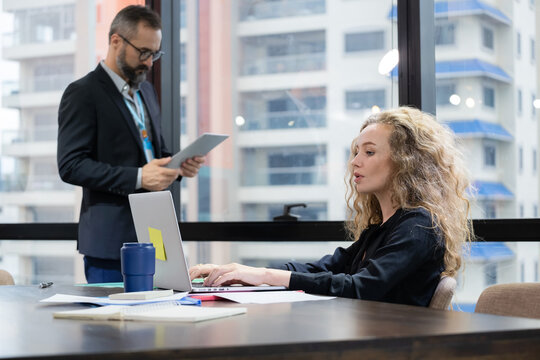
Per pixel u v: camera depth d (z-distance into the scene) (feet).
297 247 10.41
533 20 9.61
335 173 10.52
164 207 5.51
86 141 8.52
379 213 6.72
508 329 3.22
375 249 5.90
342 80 10.46
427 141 6.08
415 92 9.68
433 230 5.60
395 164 6.08
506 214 9.78
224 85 11.07
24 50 12.13
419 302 5.51
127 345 2.90
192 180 11.10
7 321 3.77
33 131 12.08
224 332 3.20
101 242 8.47
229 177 11.03
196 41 11.16
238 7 10.97
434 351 3.08
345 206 10.44
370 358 3.00
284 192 10.75
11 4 12.15
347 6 10.40
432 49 9.82
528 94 9.70
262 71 10.88
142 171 8.30
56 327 3.50
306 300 4.63
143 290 5.15
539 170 9.67
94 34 11.80
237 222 10.35
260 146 10.89
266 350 2.87
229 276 5.48
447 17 9.90
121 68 8.67
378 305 4.31
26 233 11.54
